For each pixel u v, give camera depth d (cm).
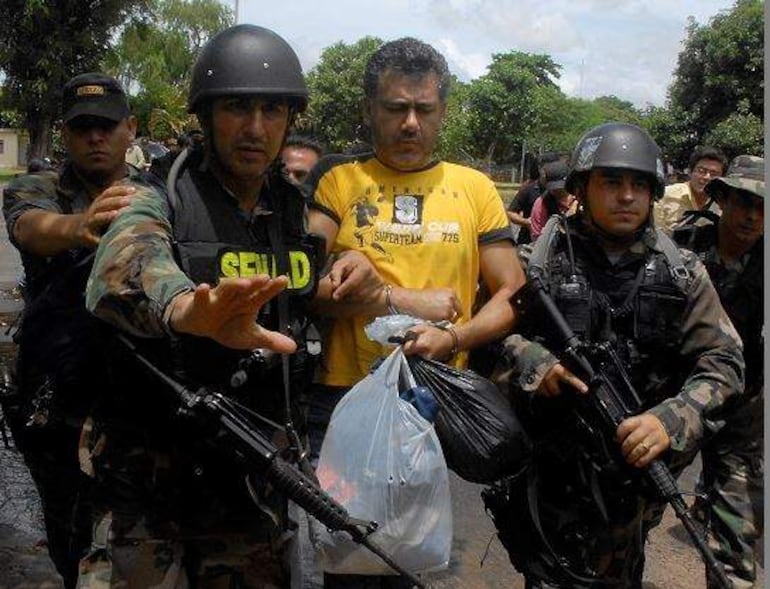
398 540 247
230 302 176
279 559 247
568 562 283
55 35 2673
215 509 234
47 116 2758
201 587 238
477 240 297
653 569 429
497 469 268
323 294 264
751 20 2177
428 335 265
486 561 420
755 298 352
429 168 294
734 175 356
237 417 223
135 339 225
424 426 250
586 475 274
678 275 277
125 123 325
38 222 282
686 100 2309
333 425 255
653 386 283
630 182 273
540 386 273
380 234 287
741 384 279
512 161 5547
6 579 378
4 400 303
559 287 280
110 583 231
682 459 273
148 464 231
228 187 239
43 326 273
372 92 288
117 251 205
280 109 234
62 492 307
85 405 278
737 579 363
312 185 296
